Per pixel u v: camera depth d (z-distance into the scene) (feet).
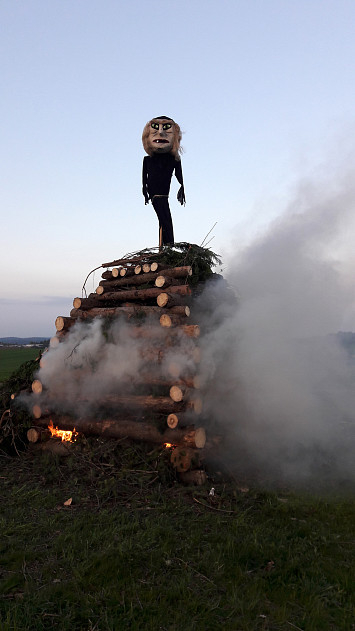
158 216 31.42
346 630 9.34
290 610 10.03
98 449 20.61
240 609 9.92
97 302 25.93
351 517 15.67
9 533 13.88
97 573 11.18
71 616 9.50
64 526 14.46
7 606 9.82
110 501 16.74
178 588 10.62
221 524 14.76
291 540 13.46
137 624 9.21
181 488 17.74
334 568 11.83
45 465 20.67
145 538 13.32
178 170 32.01
